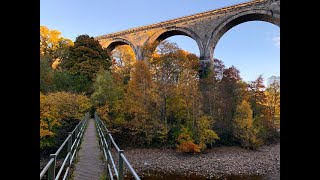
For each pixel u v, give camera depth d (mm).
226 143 41812
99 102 38719
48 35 44219
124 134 41594
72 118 28469
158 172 29625
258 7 44562
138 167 31812
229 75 49125
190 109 41031
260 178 27312
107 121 38781
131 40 60344
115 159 32344
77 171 9523
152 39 57219
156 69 43406
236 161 34219
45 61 33656
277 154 36781
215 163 33531
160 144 41188
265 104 44938
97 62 45188
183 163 33750
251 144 39938
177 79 42844
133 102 40406
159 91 41531
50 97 24375
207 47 50125
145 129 40875
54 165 5242
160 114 41531
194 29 51781
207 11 50250
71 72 42969
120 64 55531
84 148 14000
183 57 43938
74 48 45406
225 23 48375
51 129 23484
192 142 38094
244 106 41188
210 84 44500
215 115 42656
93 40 47531
